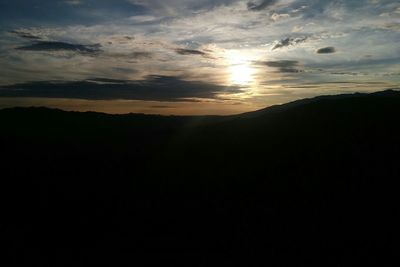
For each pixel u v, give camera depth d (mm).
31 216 33000
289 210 29391
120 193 39469
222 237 25562
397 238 21953
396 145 36719
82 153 61750
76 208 35031
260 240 24312
